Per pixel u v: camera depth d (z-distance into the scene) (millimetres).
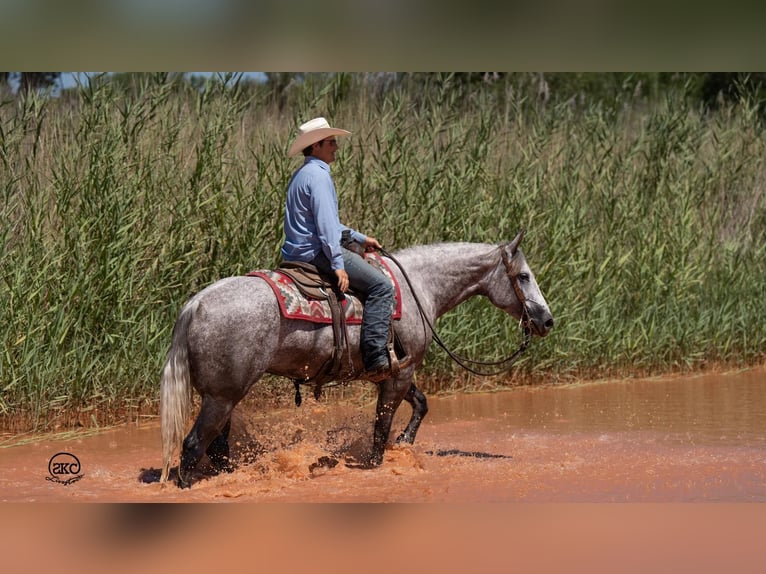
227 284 10281
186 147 16969
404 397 12469
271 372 10766
